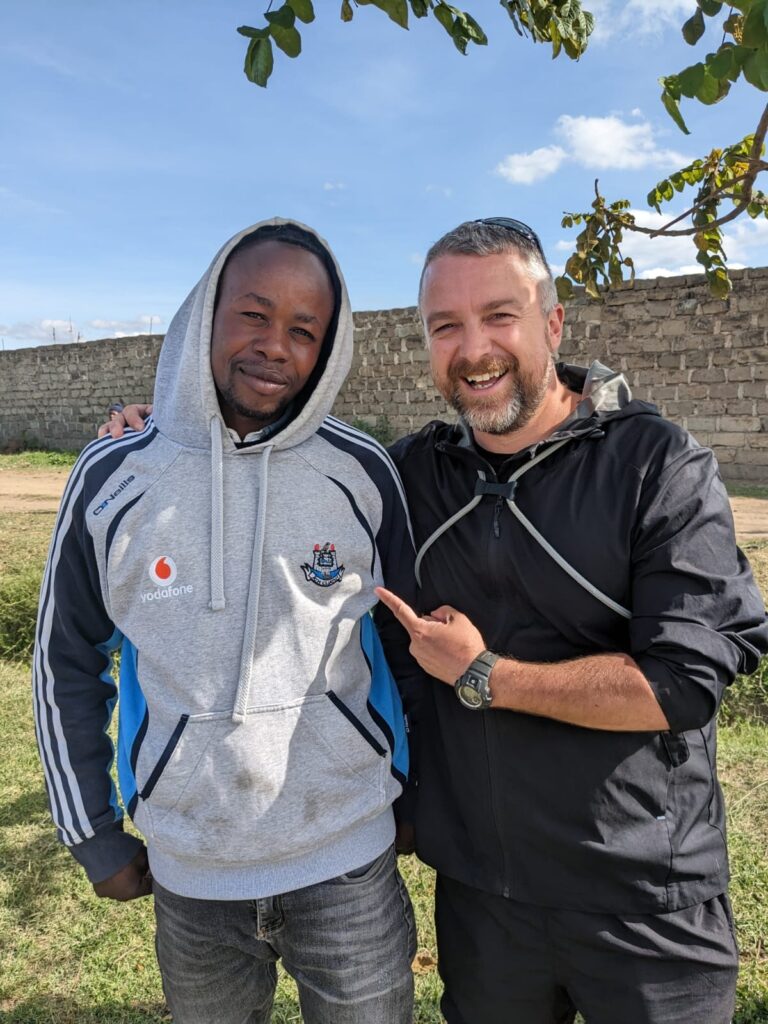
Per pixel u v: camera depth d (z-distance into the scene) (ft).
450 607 5.18
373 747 4.99
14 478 50.62
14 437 71.46
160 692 4.67
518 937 5.04
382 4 5.60
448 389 5.20
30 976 8.55
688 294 36.99
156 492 4.75
